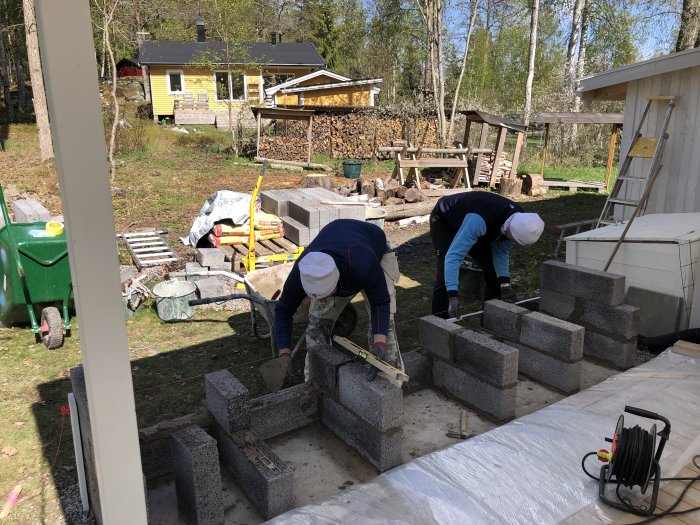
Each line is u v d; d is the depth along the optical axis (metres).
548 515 2.53
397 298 6.41
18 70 27.41
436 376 3.97
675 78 6.70
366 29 33.75
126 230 8.95
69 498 3.06
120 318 1.88
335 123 18.48
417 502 2.57
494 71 30.92
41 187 11.61
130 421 1.97
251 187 13.11
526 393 3.92
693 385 3.65
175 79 27.05
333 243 3.18
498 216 4.35
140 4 20.28
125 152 17.25
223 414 2.89
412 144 18.88
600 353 4.36
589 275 4.34
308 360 3.54
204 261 6.59
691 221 5.03
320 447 3.32
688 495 2.69
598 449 2.98
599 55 25.75
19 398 4.15
